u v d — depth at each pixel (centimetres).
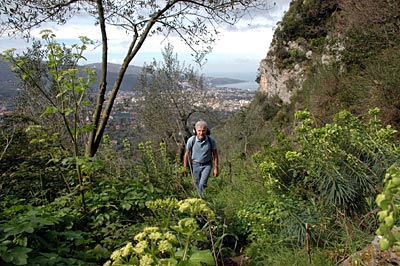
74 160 436
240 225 482
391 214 97
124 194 496
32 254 304
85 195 479
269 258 389
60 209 432
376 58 1013
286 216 421
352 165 432
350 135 468
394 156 430
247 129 1761
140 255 189
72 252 358
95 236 403
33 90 860
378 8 1095
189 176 739
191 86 1764
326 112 1130
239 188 695
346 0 1291
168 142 1516
